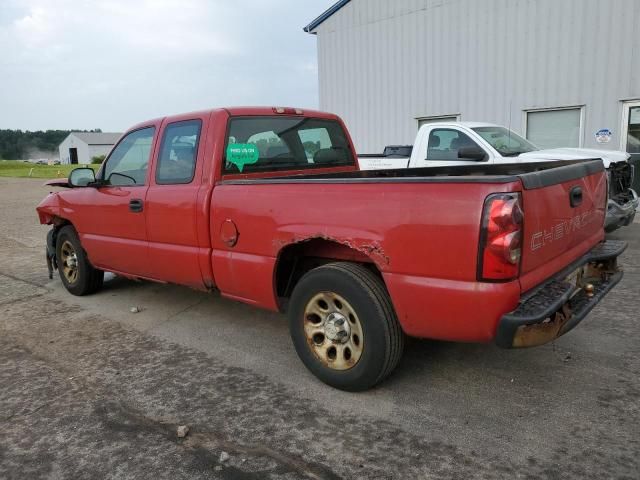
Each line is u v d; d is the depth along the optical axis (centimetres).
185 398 349
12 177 4038
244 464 275
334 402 337
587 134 1184
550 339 290
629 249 736
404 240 299
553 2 1182
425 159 870
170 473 269
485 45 1297
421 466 267
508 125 1291
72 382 378
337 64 1595
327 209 332
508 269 272
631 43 1099
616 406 317
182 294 598
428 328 304
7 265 796
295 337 369
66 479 268
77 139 10925
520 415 312
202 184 418
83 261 582
